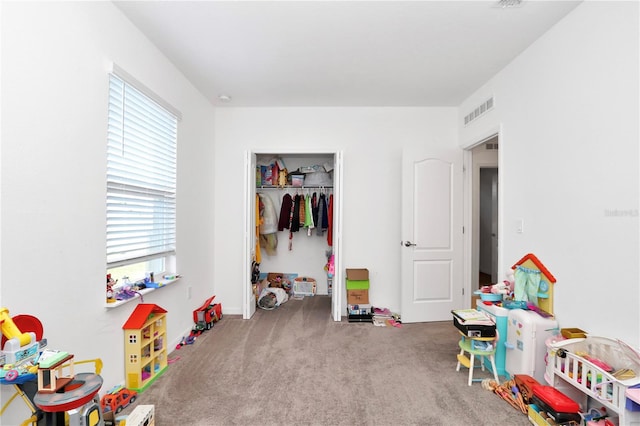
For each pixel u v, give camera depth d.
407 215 3.60
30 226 1.44
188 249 3.11
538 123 2.36
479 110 3.27
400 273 3.86
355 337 3.08
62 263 1.61
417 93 3.44
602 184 1.82
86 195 1.77
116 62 2.01
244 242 3.66
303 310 3.96
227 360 2.55
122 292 2.10
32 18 1.43
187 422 1.77
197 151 3.33
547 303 2.21
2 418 1.32
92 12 1.80
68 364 1.26
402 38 2.37
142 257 2.35
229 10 2.04
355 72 2.94
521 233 2.53
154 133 2.50
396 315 3.77
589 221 1.90
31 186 1.44
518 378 1.99
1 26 1.30
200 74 2.98
